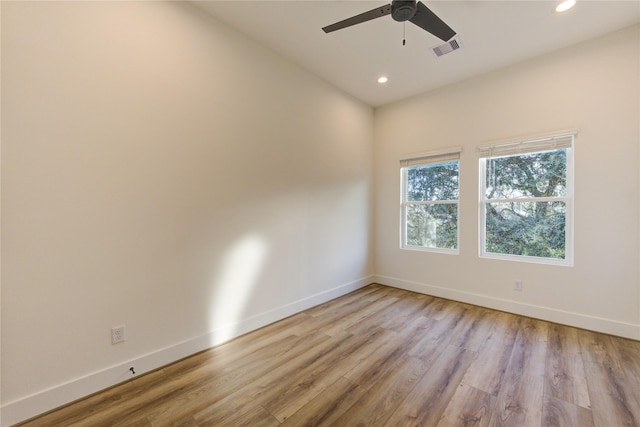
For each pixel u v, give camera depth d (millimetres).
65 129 1695
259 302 2814
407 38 2699
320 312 3244
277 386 1901
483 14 2346
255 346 2451
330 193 3672
